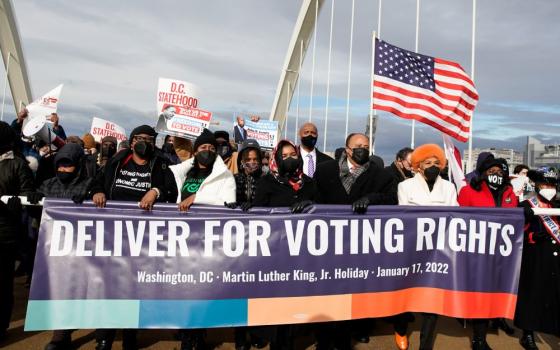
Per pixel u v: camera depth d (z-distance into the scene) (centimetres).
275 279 360
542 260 409
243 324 357
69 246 349
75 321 345
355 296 370
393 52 605
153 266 353
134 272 351
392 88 600
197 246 356
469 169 639
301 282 363
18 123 733
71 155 418
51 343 386
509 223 389
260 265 359
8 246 402
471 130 631
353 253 370
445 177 727
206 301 355
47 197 382
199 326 353
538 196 430
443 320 533
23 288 605
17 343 415
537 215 409
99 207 354
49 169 604
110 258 351
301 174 397
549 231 410
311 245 364
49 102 833
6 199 376
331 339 388
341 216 369
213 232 357
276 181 391
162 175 409
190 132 620
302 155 530
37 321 341
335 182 408
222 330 471
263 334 379
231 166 616
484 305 384
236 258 358
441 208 385
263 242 360
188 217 357
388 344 448
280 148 389
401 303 379
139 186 398
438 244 384
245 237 359
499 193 442
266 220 361
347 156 416
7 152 415
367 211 374
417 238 381
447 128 616
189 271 354
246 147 444
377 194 384
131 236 354
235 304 357
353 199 399
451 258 384
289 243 362
